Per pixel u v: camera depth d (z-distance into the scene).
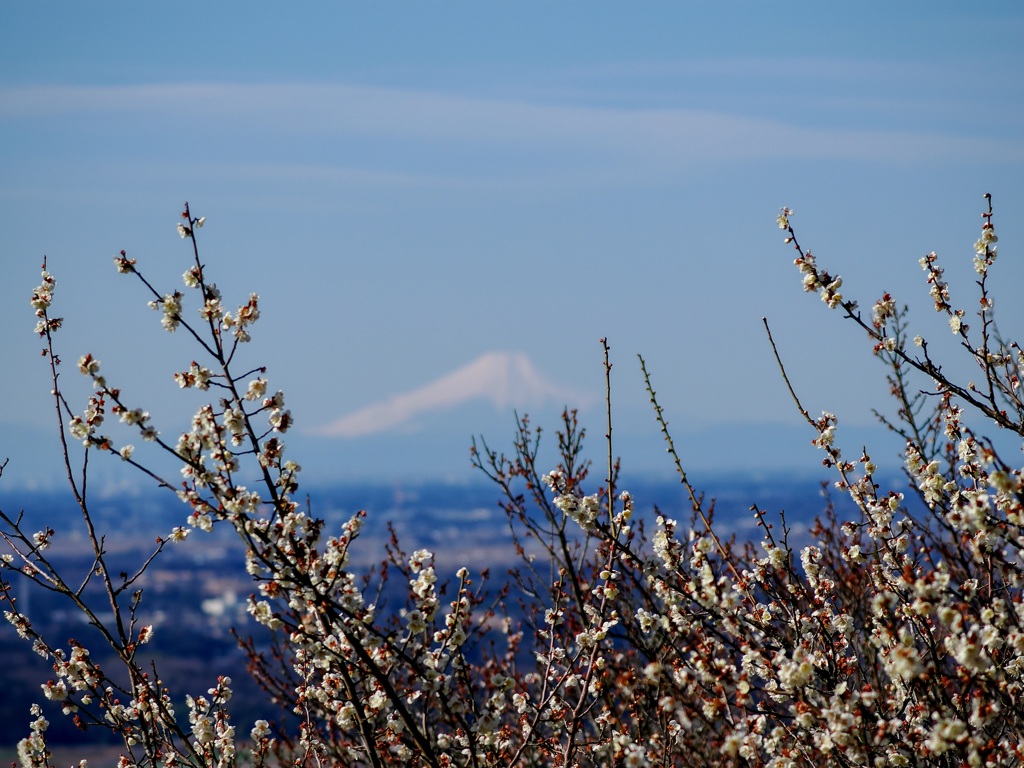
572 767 23.80
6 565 24.20
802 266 26.06
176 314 21.89
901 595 22.48
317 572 21.92
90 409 21.92
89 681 24.83
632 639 23.09
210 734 25.36
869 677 24.53
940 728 18.66
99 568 23.97
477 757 21.92
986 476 24.02
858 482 24.41
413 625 21.97
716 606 21.52
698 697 22.42
